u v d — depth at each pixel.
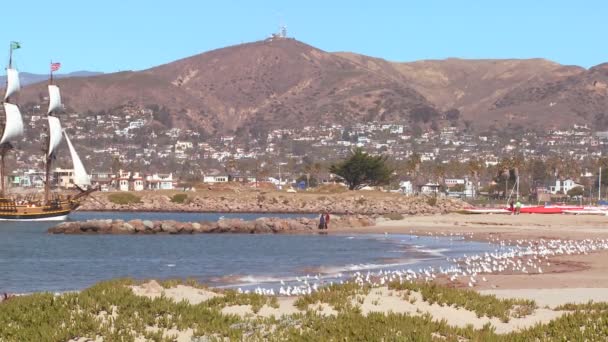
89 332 22.95
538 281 42.47
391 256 65.94
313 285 41.53
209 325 23.98
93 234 105.12
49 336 22.33
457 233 95.31
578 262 53.72
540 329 24.22
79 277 52.94
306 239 91.31
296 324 24.78
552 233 92.31
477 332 24.03
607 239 82.44
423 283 31.50
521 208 149.50
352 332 23.23
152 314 24.84
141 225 106.62
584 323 24.44
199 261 64.12
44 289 46.06
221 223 107.31
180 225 105.75
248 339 22.88
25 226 132.62
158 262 63.94
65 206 151.62
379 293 29.55
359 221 113.44
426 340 22.31
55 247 83.12
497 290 38.09
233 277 49.94
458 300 28.55
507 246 75.75
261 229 106.50
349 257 65.69
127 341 22.27
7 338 22.55
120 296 26.22
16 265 61.88
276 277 49.72
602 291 37.47
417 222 119.81
